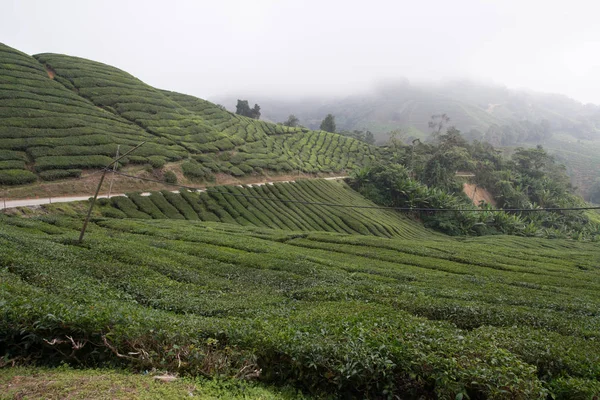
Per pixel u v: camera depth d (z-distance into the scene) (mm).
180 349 11352
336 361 11195
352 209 86688
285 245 45188
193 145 86312
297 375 11555
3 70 80125
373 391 11211
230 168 85500
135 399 8719
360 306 19578
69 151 63281
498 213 98688
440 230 95375
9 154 57469
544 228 108188
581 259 55500
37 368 10477
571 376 12844
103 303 15383
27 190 53562
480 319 20672
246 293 23828
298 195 84875
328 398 10953
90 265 24578
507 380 10352
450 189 112312
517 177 130500
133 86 102500
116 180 63688
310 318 16016
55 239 32594
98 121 77812
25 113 67875
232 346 12258
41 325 11164
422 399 10938
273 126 136375
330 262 36906
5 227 36156
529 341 14891
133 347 11227
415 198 98750
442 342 12836
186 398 9148
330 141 141875
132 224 46500
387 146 147250
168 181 69875
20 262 21203
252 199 75250
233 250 38031
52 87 82750
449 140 137375
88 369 10695
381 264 39938
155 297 20328
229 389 10359
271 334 12539
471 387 10492
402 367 11180
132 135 78750
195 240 41094
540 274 42594
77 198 56500
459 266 42250
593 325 20812
